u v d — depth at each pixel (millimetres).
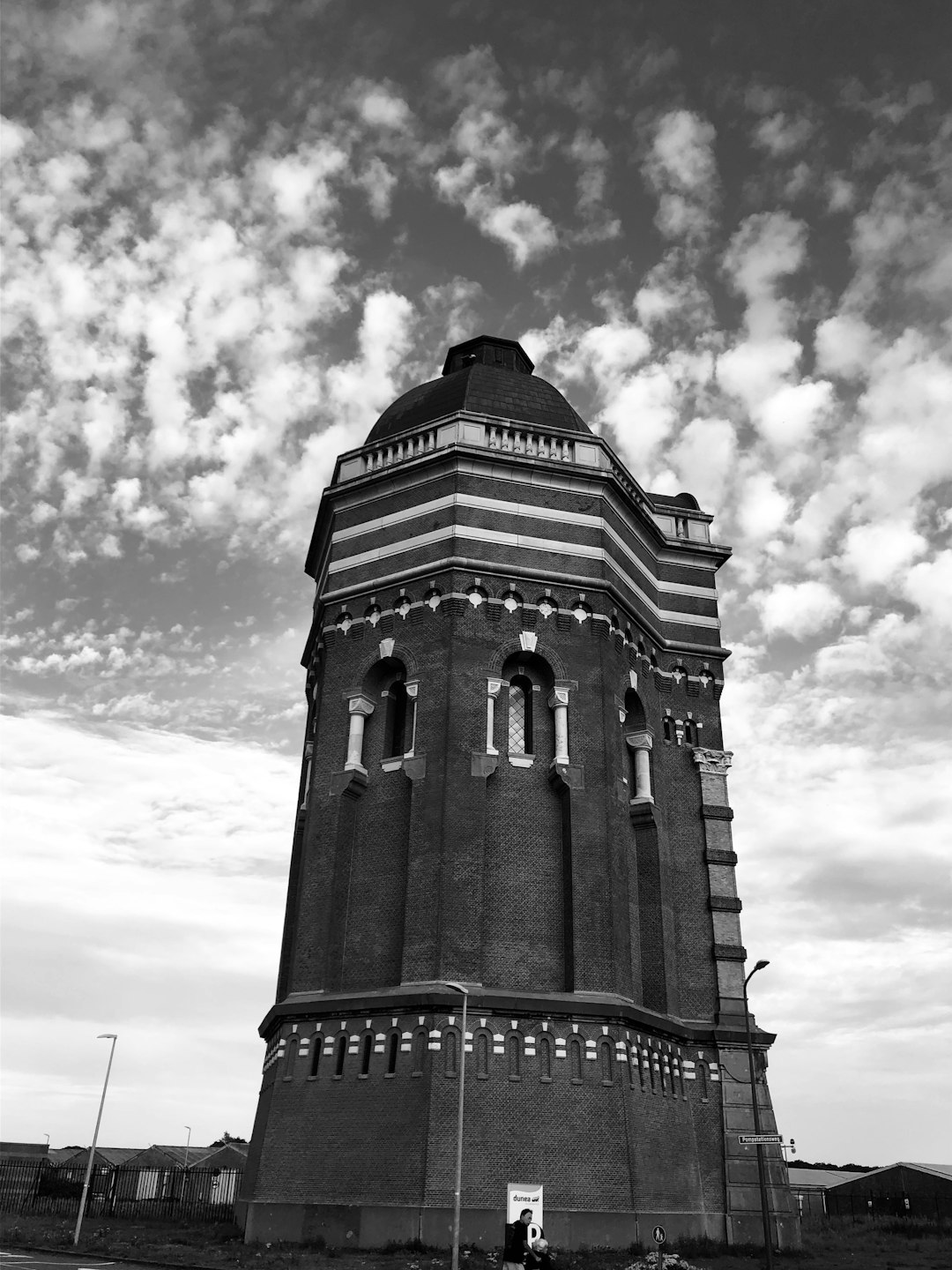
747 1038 31344
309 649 42688
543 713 34656
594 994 30703
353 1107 29062
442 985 29297
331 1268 24000
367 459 39094
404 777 33750
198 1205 48062
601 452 38438
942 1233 49438
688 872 37562
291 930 37969
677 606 41875
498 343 48812
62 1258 28641
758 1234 31969
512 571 35250
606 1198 28297
